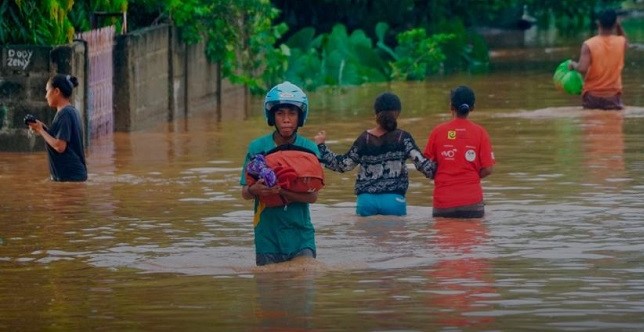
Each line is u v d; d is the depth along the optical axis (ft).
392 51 222.28
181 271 65.57
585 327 50.72
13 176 104.78
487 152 82.33
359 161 83.41
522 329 50.47
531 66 229.66
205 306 56.29
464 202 81.76
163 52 151.64
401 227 78.74
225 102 177.47
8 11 122.11
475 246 71.61
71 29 124.26
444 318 52.80
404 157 83.20
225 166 109.29
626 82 192.13
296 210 65.26
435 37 219.41
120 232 78.18
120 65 138.31
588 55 152.05
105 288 61.41
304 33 213.66
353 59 208.33
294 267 64.95
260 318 53.47
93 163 112.68
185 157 115.96
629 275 62.13
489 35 310.45
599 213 82.84
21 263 68.74
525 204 86.99
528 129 134.10
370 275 63.00
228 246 72.95
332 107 166.61
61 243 74.64
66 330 52.47
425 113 154.51
